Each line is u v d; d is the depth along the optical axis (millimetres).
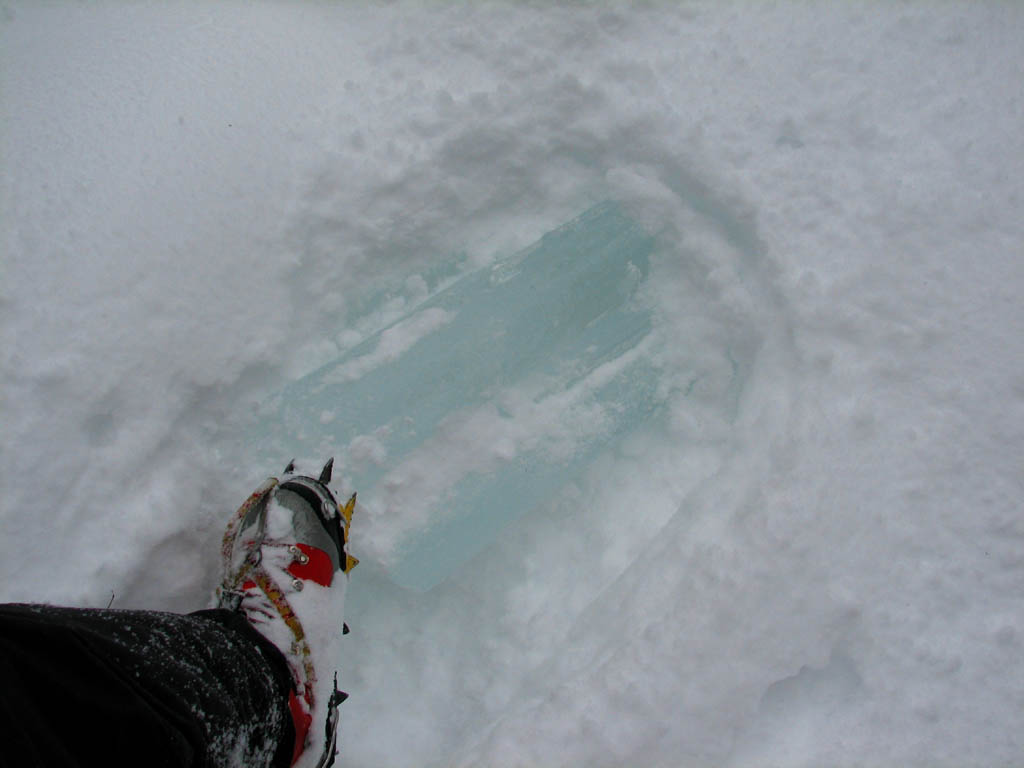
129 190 1558
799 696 1429
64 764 777
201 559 1478
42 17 1754
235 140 1646
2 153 1541
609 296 1777
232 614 1240
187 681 970
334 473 1567
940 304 1614
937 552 1470
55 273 1477
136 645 959
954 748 1383
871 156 1739
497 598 1655
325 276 1703
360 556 1584
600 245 1772
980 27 1836
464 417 1653
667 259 1804
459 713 1563
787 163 1741
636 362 1750
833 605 1426
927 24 1843
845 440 1519
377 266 1767
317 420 1595
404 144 1737
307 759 1233
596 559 1655
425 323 1670
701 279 1763
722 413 1715
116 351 1472
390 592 1648
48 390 1422
